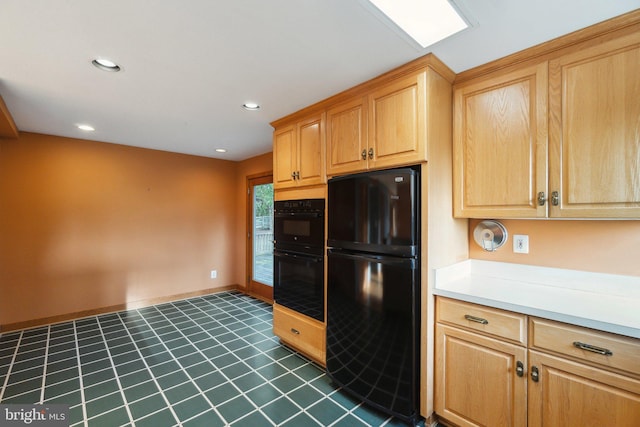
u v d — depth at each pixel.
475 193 1.82
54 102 2.40
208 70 1.88
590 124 1.44
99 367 2.43
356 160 2.07
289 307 2.70
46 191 3.39
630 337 1.17
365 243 1.90
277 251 2.85
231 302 4.30
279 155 2.81
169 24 1.43
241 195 4.91
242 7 1.31
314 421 1.79
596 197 1.42
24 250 3.27
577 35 1.45
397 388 1.75
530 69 1.62
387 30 1.47
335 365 2.13
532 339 1.41
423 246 1.71
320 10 1.33
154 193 4.16
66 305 3.52
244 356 2.63
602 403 1.22
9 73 1.91
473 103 1.83
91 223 3.68
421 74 1.71
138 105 2.46
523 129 1.64
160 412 1.87
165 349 2.77
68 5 1.29
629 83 1.34
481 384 1.57
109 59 1.75
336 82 2.02
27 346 2.81
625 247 1.59
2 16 1.35
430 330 1.72
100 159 3.73
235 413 1.86
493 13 1.33
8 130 2.89
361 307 1.93
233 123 2.94
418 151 1.72
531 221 1.90
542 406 1.38
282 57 1.73
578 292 1.67
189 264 4.50
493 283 1.86
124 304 3.92
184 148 4.11
